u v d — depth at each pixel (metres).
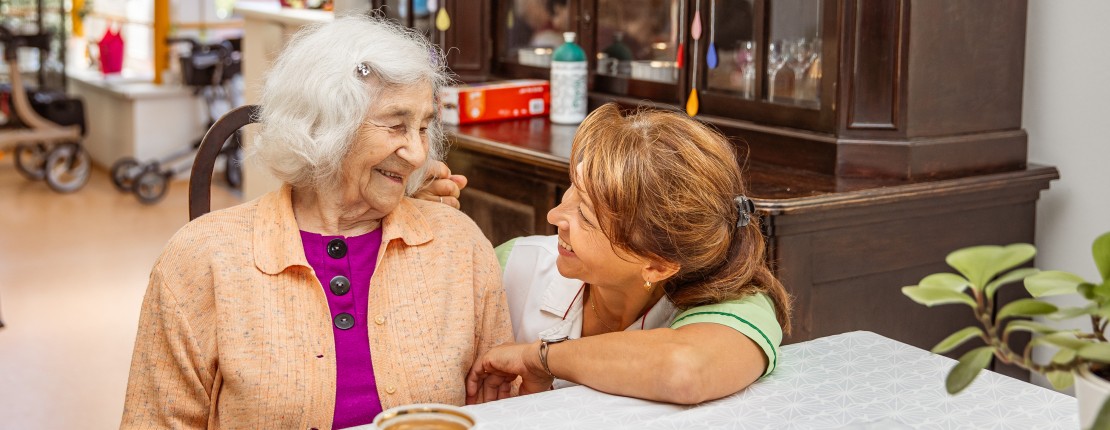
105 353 3.50
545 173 2.38
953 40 2.10
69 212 5.49
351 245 1.48
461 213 1.60
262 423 1.37
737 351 1.29
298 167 1.42
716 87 2.45
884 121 2.10
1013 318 2.28
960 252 0.95
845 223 1.97
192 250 1.41
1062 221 2.24
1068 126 2.20
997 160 2.18
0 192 5.94
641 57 2.71
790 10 2.23
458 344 1.48
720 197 1.33
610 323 1.53
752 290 1.40
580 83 2.81
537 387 1.45
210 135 1.66
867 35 2.08
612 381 1.30
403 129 1.43
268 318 1.39
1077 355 0.90
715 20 2.42
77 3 7.26
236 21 6.51
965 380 0.90
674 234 1.31
